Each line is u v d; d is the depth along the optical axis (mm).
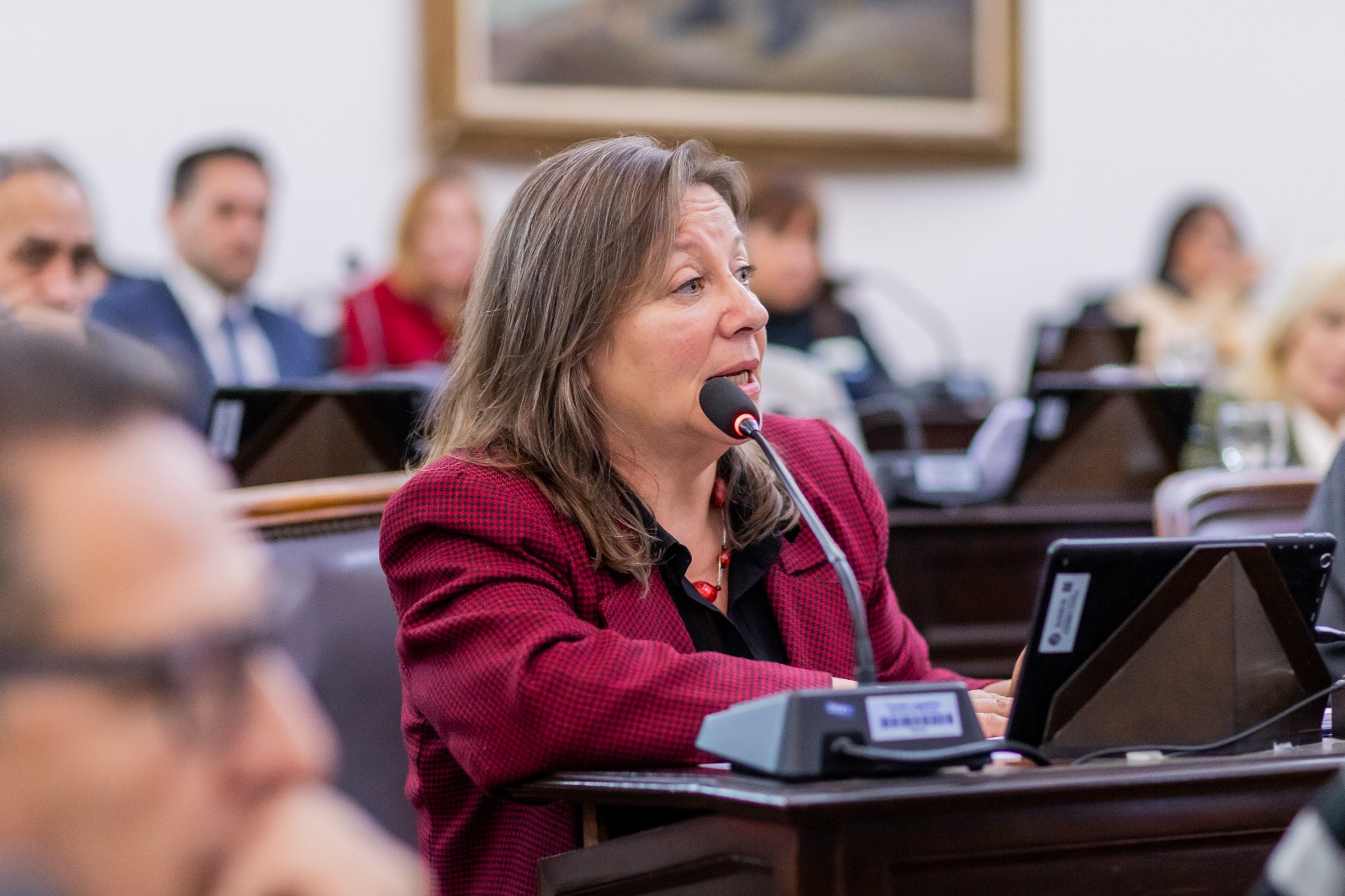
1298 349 4699
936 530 4109
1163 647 1836
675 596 2287
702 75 8805
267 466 3174
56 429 612
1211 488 3135
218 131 7816
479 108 8367
